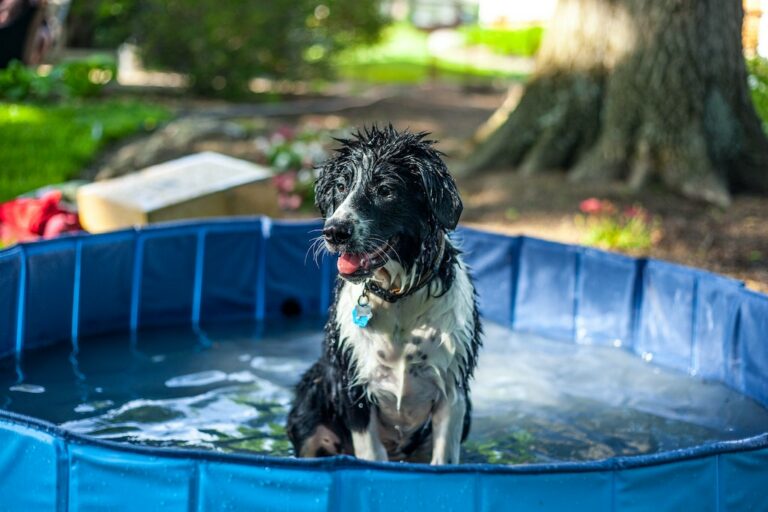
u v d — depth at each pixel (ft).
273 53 46.34
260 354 18.01
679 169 26.61
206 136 33.58
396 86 58.54
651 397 16.40
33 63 44.04
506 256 20.01
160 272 19.16
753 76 29.45
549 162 28.53
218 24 43.68
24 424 9.80
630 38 27.35
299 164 30.04
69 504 9.66
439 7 101.65
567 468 9.34
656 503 9.68
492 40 81.30
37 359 17.08
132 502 9.43
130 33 45.27
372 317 12.09
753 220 24.84
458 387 12.47
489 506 9.29
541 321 19.76
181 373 16.85
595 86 28.40
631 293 18.52
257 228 20.02
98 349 17.80
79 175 30.35
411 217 11.62
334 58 51.21
